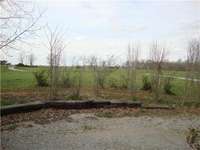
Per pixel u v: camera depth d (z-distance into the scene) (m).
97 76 14.61
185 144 6.18
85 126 7.61
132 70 13.75
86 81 15.29
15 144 5.69
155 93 12.66
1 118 7.80
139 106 10.77
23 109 8.70
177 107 11.27
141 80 15.07
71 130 7.09
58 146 5.69
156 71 12.95
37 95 11.87
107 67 15.59
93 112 9.62
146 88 15.08
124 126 7.85
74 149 5.55
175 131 7.46
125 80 15.65
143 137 6.73
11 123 7.41
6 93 12.17
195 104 11.94
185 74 13.06
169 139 6.61
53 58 11.64
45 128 7.14
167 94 13.94
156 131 7.41
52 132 6.79
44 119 8.13
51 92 11.33
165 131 7.44
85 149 5.58
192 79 12.67
